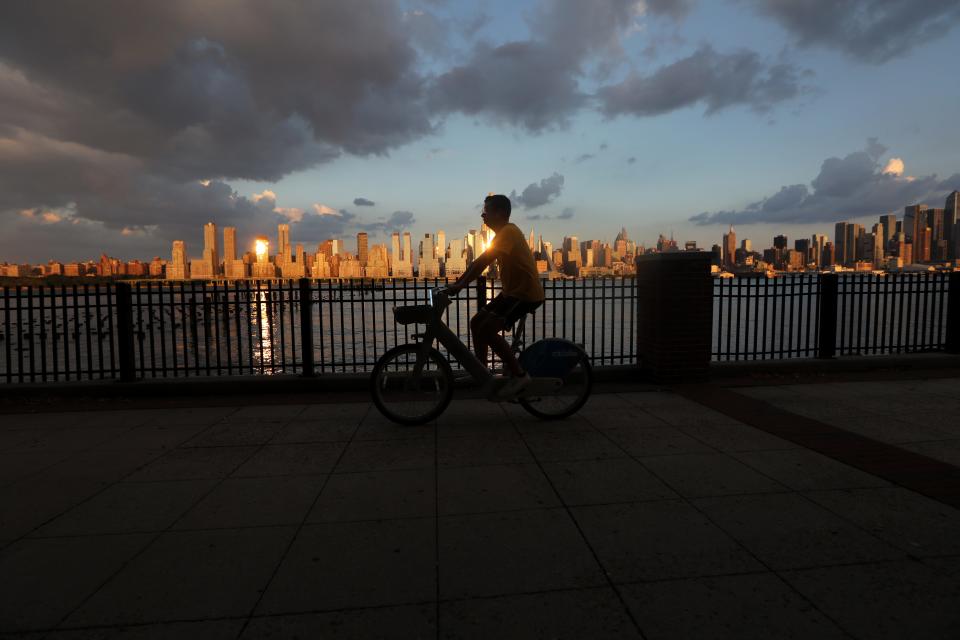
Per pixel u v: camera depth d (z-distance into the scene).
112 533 2.80
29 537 2.77
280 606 2.15
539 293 4.72
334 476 3.58
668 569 2.39
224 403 5.76
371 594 2.23
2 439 4.50
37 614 2.11
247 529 2.83
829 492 3.22
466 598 2.19
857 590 2.21
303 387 6.23
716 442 4.19
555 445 4.17
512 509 3.04
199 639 1.95
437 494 3.26
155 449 4.20
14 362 21.58
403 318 4.74
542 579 2.33
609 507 3.04
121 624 2.04
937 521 2.83
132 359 6.22
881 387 6.15
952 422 4.69
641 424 4.73
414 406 4.88
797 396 5.72
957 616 2.03
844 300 7.30
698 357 6.41
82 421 5.06
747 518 2.89
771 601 2.14
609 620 2.04
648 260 6.52
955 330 7.51
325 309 39.94
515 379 4.70
